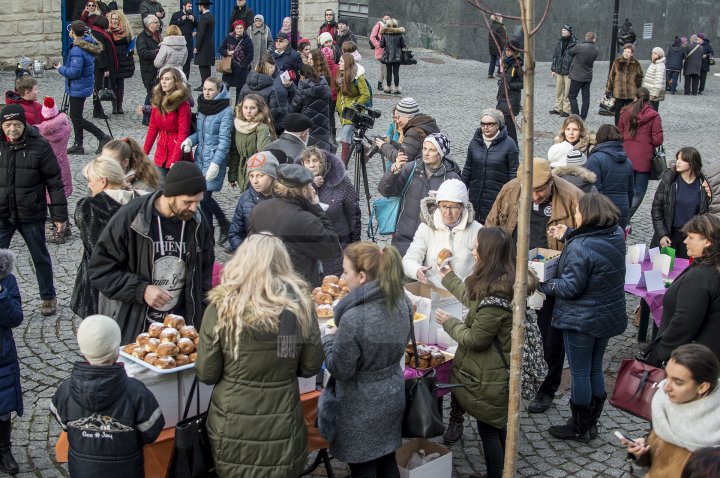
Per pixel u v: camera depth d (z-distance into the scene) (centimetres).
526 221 359
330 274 472
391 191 648
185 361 418
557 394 629
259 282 381
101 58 1359
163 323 448
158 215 458
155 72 1478
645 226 1049
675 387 381
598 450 554
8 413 481
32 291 757
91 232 493
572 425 564
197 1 1891
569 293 528
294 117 555
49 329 686
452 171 648
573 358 547
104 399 387
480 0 338
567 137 796
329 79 1123
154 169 562
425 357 498
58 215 703
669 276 690
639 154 971
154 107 716
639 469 485
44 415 560
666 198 757
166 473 417
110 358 389
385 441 431
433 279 562
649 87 1293
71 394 393
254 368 384
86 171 503
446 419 581
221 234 513
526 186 354
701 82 1811
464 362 487
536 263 541
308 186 412
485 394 477
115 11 1395
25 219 682
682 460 384
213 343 386
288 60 1301
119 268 464
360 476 432
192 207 452
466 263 561
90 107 1456
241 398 387
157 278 464
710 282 481
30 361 633
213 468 404
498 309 468
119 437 393
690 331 484
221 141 570
